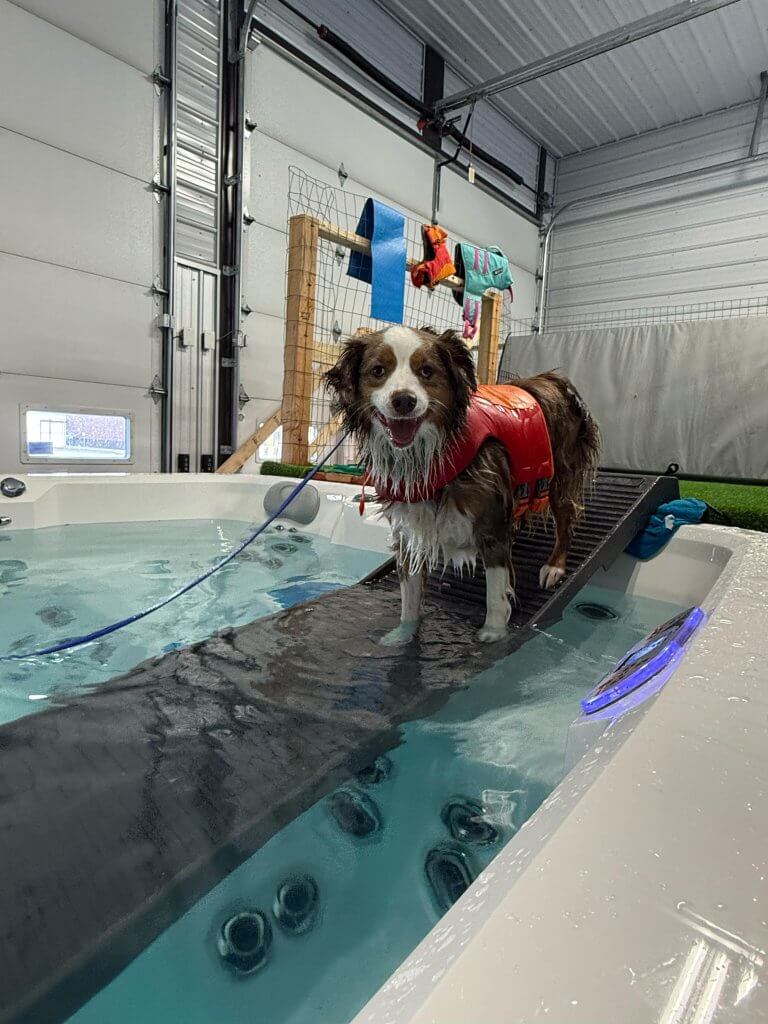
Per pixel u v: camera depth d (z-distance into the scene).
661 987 0.32
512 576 1.80
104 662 1.55
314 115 5.31
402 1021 0.31
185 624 1.90
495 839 0.88
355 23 5.55
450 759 1.11
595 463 2.35
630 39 5.38
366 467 1.74
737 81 6.70
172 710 1.21
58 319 3.99
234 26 4.68
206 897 0.75
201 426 4.86
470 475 1.62
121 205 4.22
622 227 7.88
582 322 8.23
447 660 1.54
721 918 0.37
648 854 0.43
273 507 3.51
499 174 7.45
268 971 0.66
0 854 0.79
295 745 1.09
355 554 2.96
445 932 0.39
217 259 4.81
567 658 1.65
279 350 5.28
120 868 0.77
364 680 1.39
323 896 0.77
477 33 6.09
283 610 1.95
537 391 2.04
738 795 0.50
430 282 4.48
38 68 3.77
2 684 1.38
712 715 0.64
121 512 3.37
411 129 6.17
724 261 7.18
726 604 1.11
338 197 5.62
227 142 4.76
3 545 2.74
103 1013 0.62
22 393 3.89
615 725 0.72
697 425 5.12
